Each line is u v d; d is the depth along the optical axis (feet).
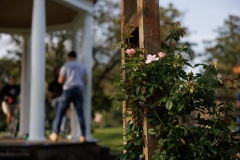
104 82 66.23
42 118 27.91
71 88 28.68
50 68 57.11
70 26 37.27
